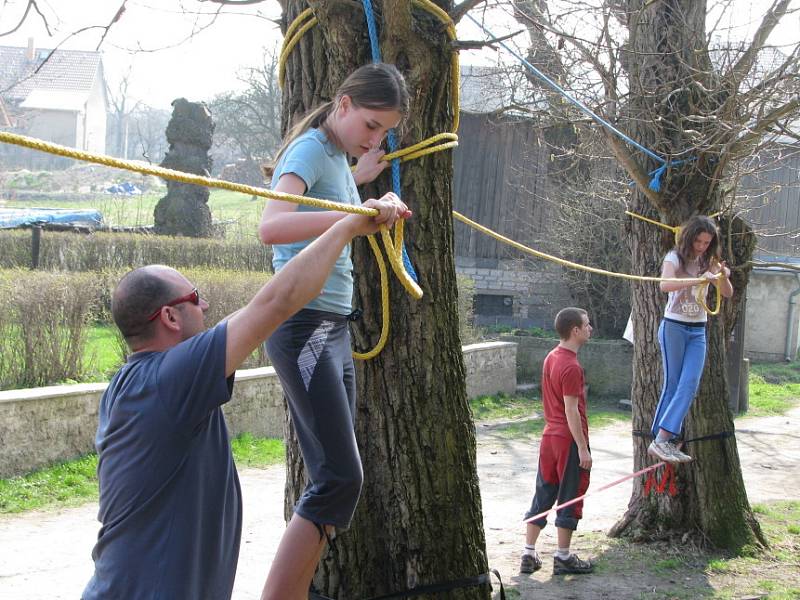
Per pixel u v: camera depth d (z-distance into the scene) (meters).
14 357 10.33
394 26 3.56
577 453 6.41
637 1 7.01
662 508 7.16
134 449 2.39
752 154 7.22
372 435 3.79
